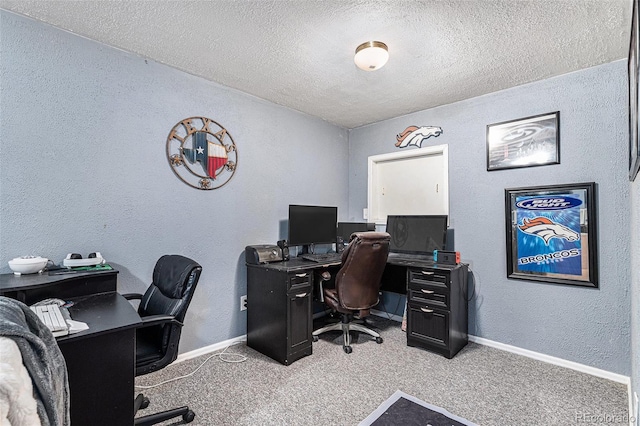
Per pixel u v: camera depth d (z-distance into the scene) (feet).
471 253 9.57
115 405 4.16
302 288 8.23
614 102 7.28
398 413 5.84
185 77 8.07
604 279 7.34
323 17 5.77
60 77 6.21
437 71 7.86
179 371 7.41
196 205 8.30
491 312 9.11
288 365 7.77
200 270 5.67
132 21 5.97
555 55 7.01
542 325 8.20
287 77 8.32
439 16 5.67
